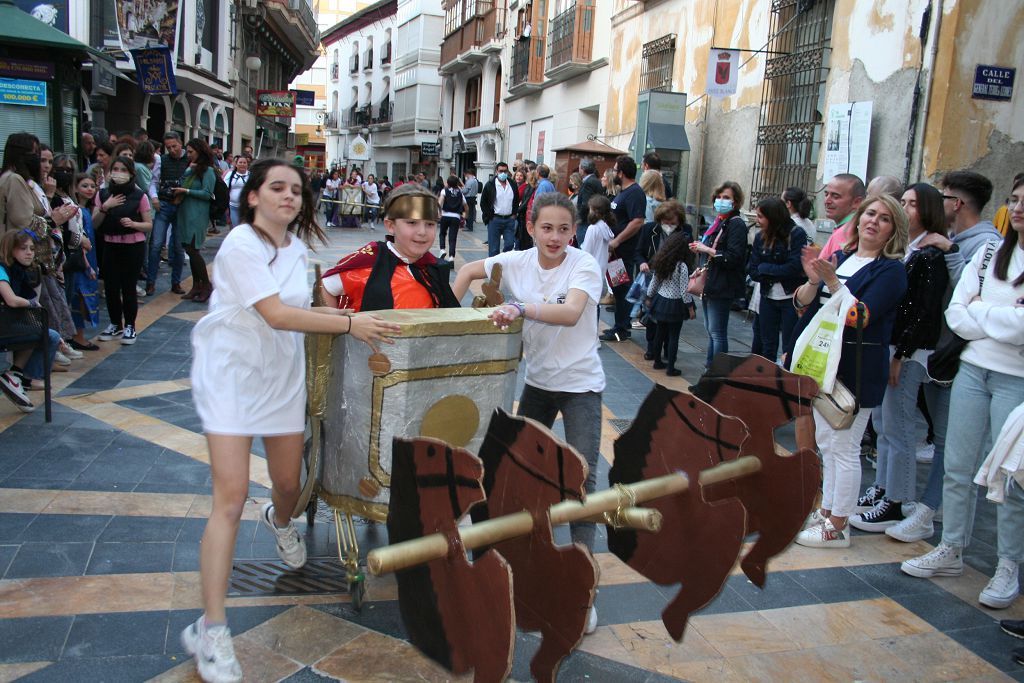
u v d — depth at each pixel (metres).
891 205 3.91
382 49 46.06
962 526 3.83
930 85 7.63
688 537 2.53
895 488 4.37
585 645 3.13
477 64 29.59
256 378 2.71
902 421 4.32
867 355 3.89
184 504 4.09
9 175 5.53
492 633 1.77
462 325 2.92
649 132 12.18
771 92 10.45
